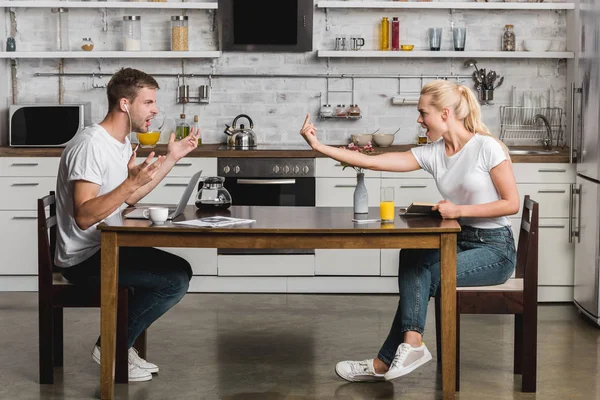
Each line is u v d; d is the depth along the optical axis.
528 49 6.86
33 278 6.31
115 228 3.68
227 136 6.99
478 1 6.79
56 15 6.75
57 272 4.27
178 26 6.70
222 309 5.75
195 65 6.95
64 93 6.97
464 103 4.08
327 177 6.21
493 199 4.04
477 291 3.95
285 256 6.18
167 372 4.34
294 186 6.21
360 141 6.74
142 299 4.12
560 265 6.09
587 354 4.74
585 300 5.60
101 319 3.76
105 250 3.71
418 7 6.64
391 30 6.86
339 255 6.18
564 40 6.93
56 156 6.21
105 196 3.69
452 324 3.76
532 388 4.04
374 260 6.20
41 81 6.96
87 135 3.92
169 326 5.30
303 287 6.24
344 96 6.98
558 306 6.02
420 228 3.65
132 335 4.16
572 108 5.95
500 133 7.01
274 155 6.19
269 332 5.16
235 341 4.96
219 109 6.98
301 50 6.79
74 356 4.62
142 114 4.02
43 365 4.13
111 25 6.93
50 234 4.37
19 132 6.38
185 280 4.12
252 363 4.52
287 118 6.99
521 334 4.29
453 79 7.00
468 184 4.04
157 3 6.60
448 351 3.78
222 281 6.23
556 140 7.00
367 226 3.71
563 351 4.80
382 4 6.62
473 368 4.44
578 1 6.64
